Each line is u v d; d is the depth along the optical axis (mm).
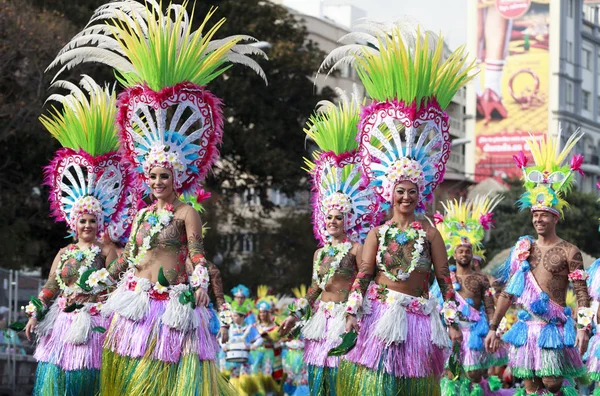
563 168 12305
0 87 33531
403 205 9633
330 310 12438
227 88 40438
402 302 9438
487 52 112812
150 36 10070
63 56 10867
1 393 21578
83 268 12078
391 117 9836
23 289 25781
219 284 11164
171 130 10062
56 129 12742
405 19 10500
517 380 22938
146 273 9719
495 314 12422
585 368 12469
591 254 64812
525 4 111500
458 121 110188
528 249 12336
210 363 9703
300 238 45062
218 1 41719
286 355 22188
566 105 112188
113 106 12789
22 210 36125
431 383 9477
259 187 43312
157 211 9891
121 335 9570
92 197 12469
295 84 42625
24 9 32656
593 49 118312
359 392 9398
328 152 13289
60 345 11828
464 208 17188
